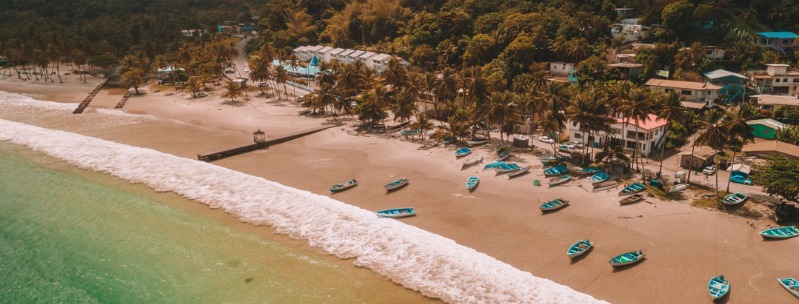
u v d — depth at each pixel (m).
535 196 77.38
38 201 80.44
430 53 166.12
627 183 79.94
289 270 59.72
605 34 149.38
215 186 85.19
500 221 70.00
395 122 122.38
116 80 195.50
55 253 65.19
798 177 64.88
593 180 80.75
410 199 78.69
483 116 99.94
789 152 81.19
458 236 66.44
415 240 64.94
